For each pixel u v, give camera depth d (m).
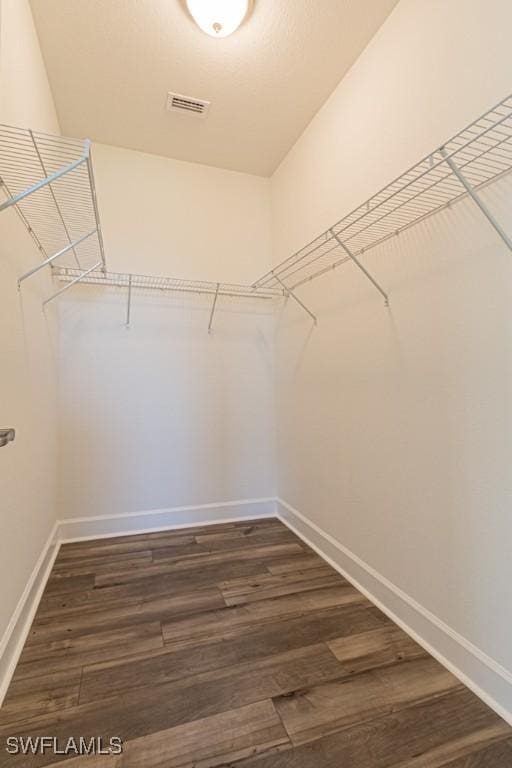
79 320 2.58
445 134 1.43
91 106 2.30
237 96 2.24
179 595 1.87
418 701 1.24
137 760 1.04
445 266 1.44
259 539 2.56
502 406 1.22
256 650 1.48
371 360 1.88
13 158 1.47
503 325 1.22
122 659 1.43
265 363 3.05
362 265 1.95
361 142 1.95
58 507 2.48
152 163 2.79
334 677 1.34
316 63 2.00
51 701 1.23
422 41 1.54
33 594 1.74
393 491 1.72
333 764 1.04
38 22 1.76
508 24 1.20
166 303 2.80
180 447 2.80
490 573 1.26
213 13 1.65
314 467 2.45
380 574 1.80
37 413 1.88
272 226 3.08
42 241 1.96
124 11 1.72
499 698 1.21
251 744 1.09
